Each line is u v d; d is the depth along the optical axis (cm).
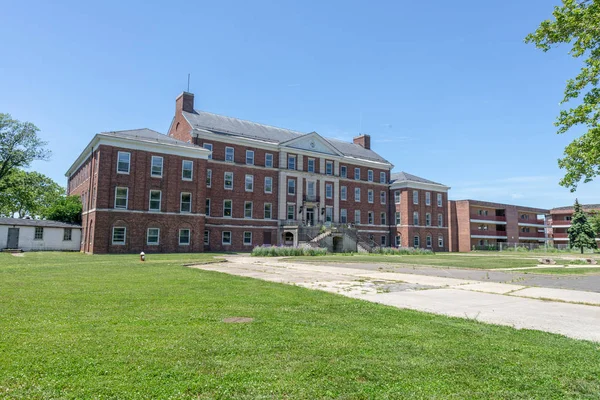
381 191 6059
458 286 1333
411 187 6003
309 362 493
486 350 563
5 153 4891
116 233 3494
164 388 403
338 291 1184
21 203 5300
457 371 476
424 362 504
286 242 4700
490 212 7456
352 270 1919
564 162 1268
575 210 6869
